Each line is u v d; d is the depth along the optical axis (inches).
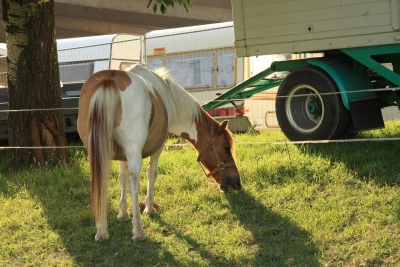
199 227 251.8
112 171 333.1
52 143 360.2
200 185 303.6
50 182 319.0
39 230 253.8
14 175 343.6
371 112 328.2
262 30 347.9
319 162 307.6
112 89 217.9
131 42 621.9
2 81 610.2
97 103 215.6
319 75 338.3
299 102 358.6
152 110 232.8
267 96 556.7
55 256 230.8
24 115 354.9
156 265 219.1
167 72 267.7
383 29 307.6
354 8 316.2
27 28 351.3
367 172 287.0
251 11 350.3
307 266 211.3
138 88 225.6
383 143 333.7
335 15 322.3
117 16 1480.1
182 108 267.7
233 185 279.3
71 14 1473.9
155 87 246.8
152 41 611.8
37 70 354.3
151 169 264.4
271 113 558.3
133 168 223.3
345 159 309.0
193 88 583.8
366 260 211.3
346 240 228.8
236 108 505.0
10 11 350.0
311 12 330.3
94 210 225.5
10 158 365.1
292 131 355.6
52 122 359.3
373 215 244.1
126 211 257.9
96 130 213.9
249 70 551.2
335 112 331.3
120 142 224.1
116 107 219.3
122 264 222.2
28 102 354.0
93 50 619.8
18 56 353.7
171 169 333.4
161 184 306.2
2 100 438.6
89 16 1494.8
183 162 345.1
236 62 554.9
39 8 352.5
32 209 278.7
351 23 317.7
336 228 237.8
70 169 342.0
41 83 355.9
